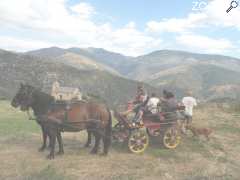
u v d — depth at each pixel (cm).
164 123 1162
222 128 1628
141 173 901
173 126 1183
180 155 1104
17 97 1035
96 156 1054
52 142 1008
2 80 14438
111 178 848
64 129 1034
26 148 1137
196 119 1878
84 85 18575
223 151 1192
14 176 832
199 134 1343
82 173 880
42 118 1002
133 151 1100
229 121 1822
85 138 1352
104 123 1068
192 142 1294
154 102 1172
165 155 1095
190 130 1421
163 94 1239
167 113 1180
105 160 1012
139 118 1109
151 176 882
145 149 1159
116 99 17512
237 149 1234
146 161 1016
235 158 1111
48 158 1002
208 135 1414
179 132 1246
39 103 1030
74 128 1035
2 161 966
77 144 1230
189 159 1063
